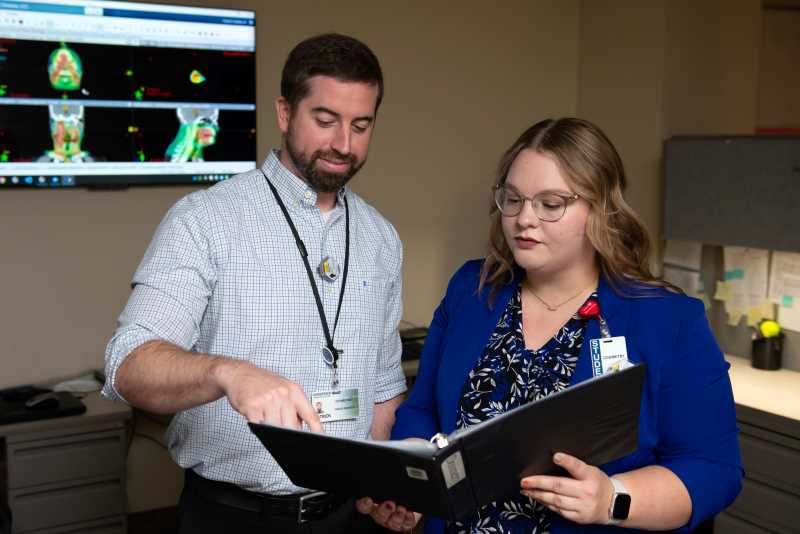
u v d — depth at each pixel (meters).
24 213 3.51
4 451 3.36
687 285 4.07
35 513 3.18
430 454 1.20
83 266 3.64
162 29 3.59
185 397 1.50
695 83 4.28
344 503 1.94
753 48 4.40
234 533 1.89
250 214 1.89
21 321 3.55
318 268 1.93
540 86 4.69
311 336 1.91
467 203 4.54
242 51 3.78
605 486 1.41
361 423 1.98
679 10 4.18
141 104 3.59
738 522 3.19
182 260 1.78
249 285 1.85
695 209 3.83
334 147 1.80
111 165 3.57
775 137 3.46
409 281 4.42
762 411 3.06
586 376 1.57
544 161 1.58
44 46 3.38
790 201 3.42
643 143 4.33
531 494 1.42
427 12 4.32
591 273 1.68
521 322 1.70
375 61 1.82
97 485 3.29
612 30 4.50
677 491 1.47
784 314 3.65
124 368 1.58
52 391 3.40
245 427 1.84
